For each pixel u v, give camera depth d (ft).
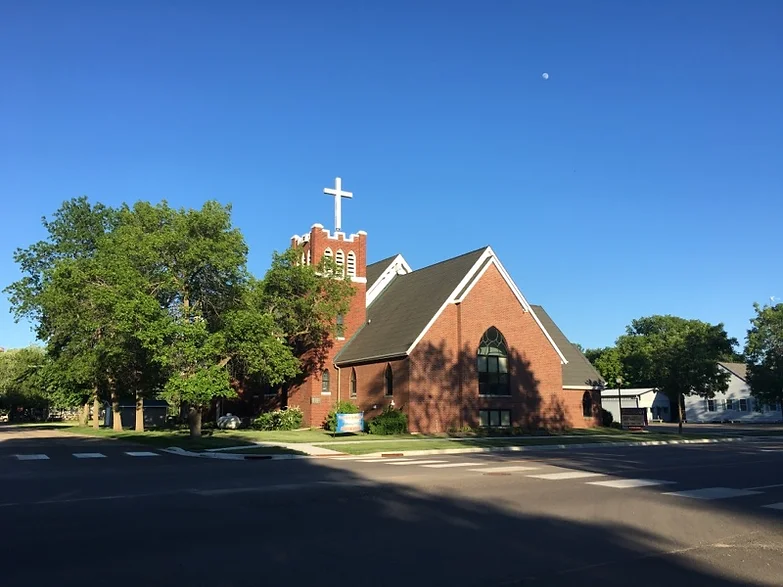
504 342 132.16
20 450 90.48
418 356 120.57
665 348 153.48
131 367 125.70
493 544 29.30
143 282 95.45
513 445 96.68
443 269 141.90
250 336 99.60
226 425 151.02
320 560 26.25
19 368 270.05
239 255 104.58
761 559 27.22
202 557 26.66
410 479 52.65
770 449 92.63
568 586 23.11
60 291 118.32
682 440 116.26
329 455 82.69
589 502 40.88
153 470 62.28
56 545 28.73
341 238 149.28
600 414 150.71
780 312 197.47
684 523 34.58
